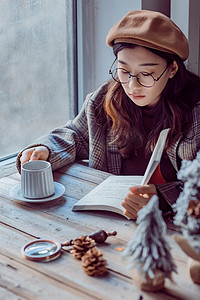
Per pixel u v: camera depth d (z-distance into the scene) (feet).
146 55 3.90
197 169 2.65
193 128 4.63
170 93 4.55
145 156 4.99
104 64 6.60
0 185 4.37
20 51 5.97
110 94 4.75
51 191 4.01
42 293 2.68
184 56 4.15
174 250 3.13
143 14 3.98
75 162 5.03
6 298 2.64
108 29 6.35
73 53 6.60
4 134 6.04
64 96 6.74
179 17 6.03
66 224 3.56
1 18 5.62
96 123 5.19
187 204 2.65
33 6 5.97
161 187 3.73
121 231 3.43
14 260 3.04
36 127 6.49
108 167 5.23
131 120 4.82
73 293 2.67
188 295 2.64
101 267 2.86
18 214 3.74
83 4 6.23
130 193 3.64
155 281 2.61
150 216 2.59
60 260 3.04
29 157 4.54
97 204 3.75
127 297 2.63
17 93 6.08
